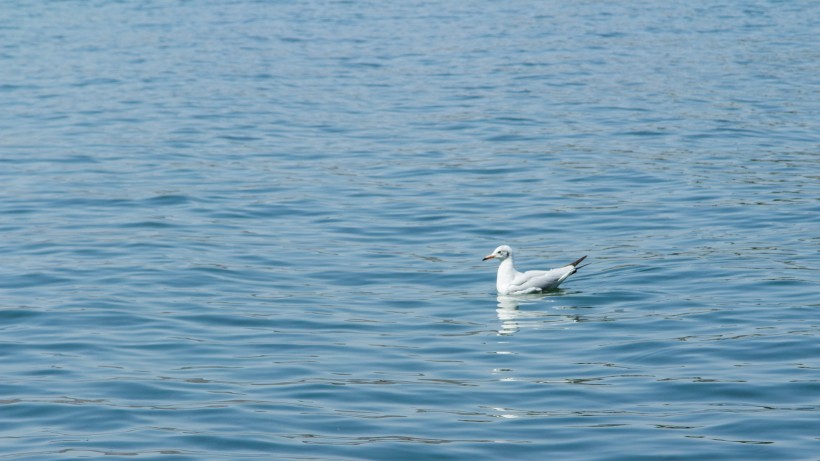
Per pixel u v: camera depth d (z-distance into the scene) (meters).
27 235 28.06
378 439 16.06
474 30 66.62
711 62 55.31
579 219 29.72
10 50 59.53
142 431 16.33
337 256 26.58
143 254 26.39
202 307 22.58
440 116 43.81
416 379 18.61
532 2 78.81
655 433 16.22
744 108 44.56
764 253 26.06
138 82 51.19
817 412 16.89
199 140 39.75
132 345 20.25
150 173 34.84
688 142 38.84
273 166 35.97
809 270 24.56
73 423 16.66
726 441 15.91
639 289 23.77
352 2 79.88
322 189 33.03
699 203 30.95
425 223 29.50
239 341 20.56
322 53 59.25
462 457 15.49
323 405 17.38
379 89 49.62
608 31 65.62
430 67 54.94
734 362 19.16
